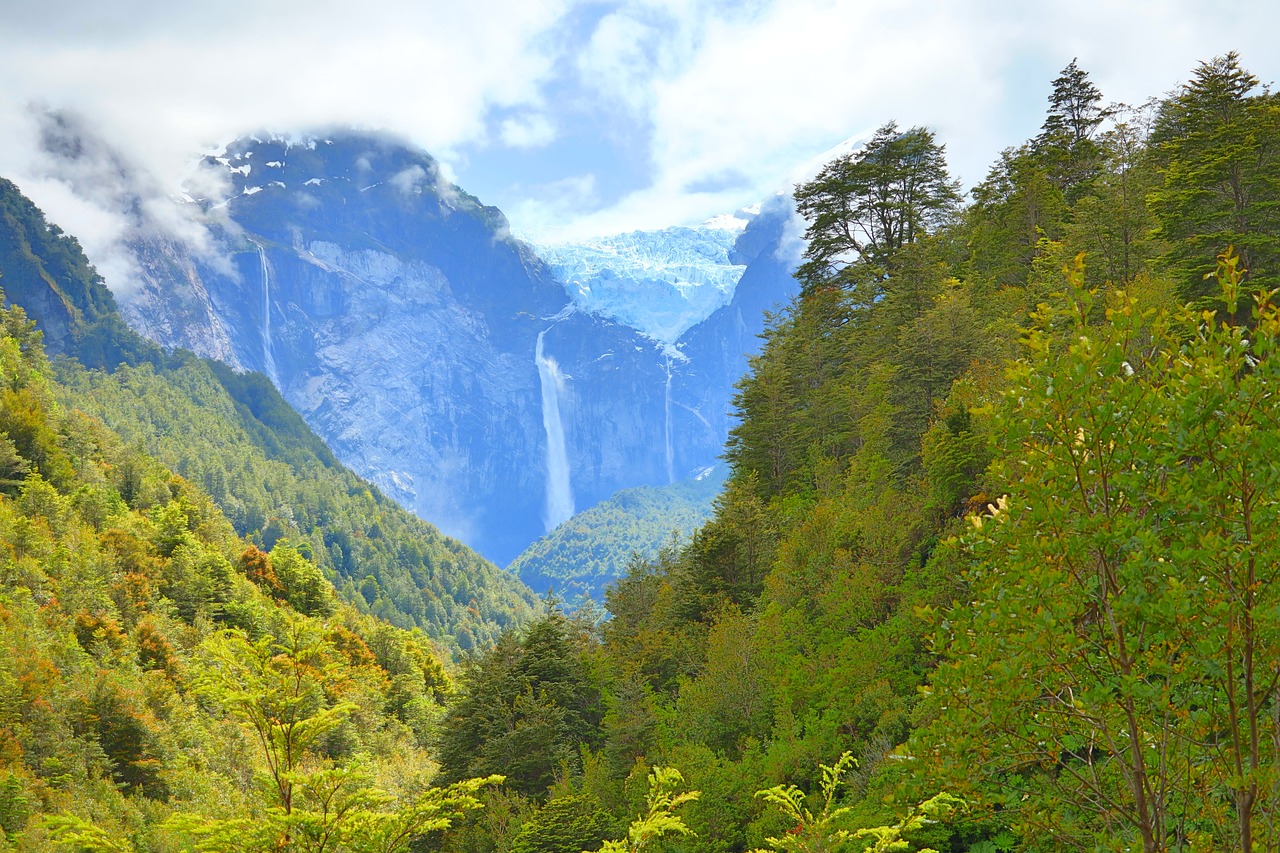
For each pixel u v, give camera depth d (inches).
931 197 3526.1
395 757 3166.8
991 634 442.9
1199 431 406.9
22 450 5036.9
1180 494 417.1
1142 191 2354.8
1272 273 1742.1
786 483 2689.5
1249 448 389.1
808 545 1831.9
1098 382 439.8
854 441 2576.3
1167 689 399.2
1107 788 513.0
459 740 2364.7
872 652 1315.2
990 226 3218.5
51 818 620.4
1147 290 1729.8
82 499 4633.4
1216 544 383.6
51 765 2255.2
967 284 2770.7
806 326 3267.7
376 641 4766.2
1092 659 437.4
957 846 864.3
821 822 725.9
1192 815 446.6
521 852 1533.0
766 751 1411.2
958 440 1460.4
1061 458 438.0
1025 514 453.7
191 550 4606.3
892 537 1549.0
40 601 3302.2
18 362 6102.4
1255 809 423.8
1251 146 1758.1
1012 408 449.4
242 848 637.9
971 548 481.1
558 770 2102.6
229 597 4352.9
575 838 1515.7
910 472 1907.0
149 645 3344.0
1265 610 374.9
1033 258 2940.5
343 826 652.1
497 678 2428.6
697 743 1489.9
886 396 2204.7
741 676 1583.4
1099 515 419.2
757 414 2787.9
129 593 3786.9
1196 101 2256.4
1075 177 3430.1
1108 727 450.6
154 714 2751.0
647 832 734.5
